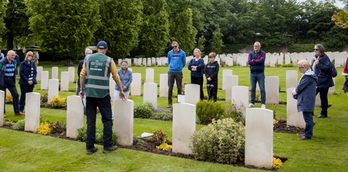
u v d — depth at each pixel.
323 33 57.22
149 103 7.95
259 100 9.41
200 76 8.45
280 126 6.21
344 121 6.37
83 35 26.31
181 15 41.56
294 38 60.84
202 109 6.66
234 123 4.76
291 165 4.05
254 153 4.09
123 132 5.16
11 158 4.61
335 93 9.82
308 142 5.02
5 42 34.94
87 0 26.53
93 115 4.71
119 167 4.16
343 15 10.20
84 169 4.12
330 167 3.93
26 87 8.15
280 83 13.62
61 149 4.96
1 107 6.62
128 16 31.58
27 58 8.09
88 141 4.67
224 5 61.91
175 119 4.75
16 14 30.17
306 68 5.11
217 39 54.81
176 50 8.55
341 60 20.11
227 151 4.26
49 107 8.95
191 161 4.33
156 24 36.75
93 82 4.55
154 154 4.66
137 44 34.72
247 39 62.97
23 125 6.38
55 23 25.36
